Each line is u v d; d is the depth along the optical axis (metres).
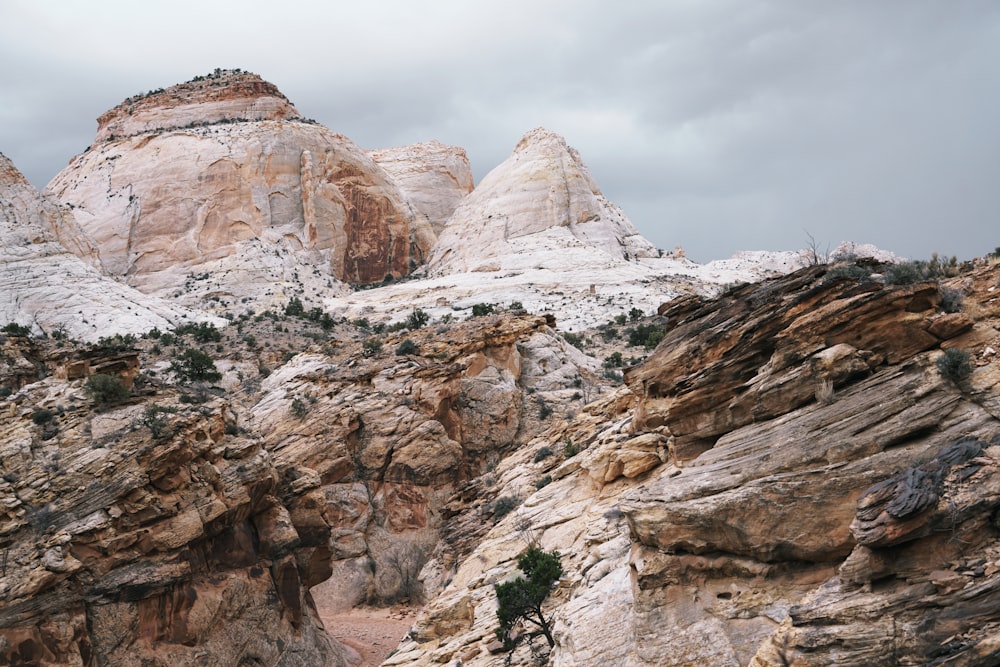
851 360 20.75
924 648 15.62
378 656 50.78
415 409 77.88
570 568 31.11
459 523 54.41
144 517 38.88
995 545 16.14
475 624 33.03
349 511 71.25
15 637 34.62
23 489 37.69
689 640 20.25
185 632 38.91
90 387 41.66
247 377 96.81
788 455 20.45
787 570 20.06
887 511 16.86
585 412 54.09
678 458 24.36
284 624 44.38
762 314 23.81
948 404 18.92
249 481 43.78
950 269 22.47
